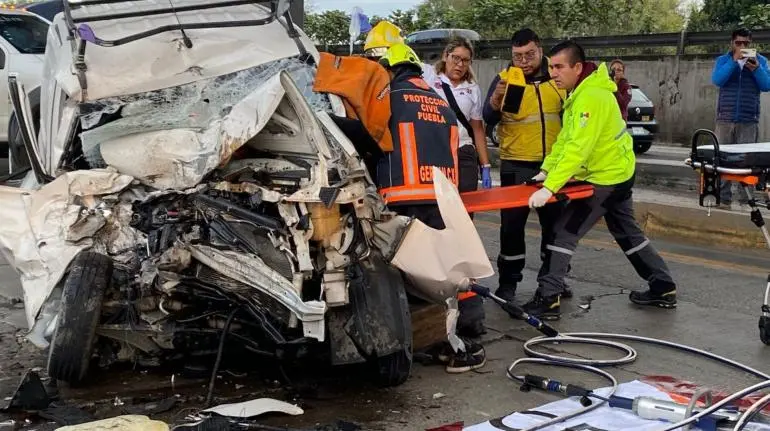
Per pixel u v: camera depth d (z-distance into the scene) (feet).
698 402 14.11
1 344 17.53
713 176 17.58
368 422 13.83
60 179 14.42
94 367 16.08
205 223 14.20
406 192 15.38
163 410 14.07
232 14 19.26
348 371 16.17
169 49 17.48
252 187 13.94
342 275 13.67
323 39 97.91
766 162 17.04
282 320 13.78
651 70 67.05
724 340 18.35
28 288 14.19
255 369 16.19
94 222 14.20
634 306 21.17
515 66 20.36
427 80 20.48
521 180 20.75
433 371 16.35
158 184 14.61
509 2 88.74
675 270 25.21
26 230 14.29
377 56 17.33
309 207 13.50
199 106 16.42
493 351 17.60
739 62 33.50
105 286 13.93
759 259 26.89
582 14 87.56
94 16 16.97
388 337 13.97
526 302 21.49
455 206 13.94
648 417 13.50
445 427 13.48
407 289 15.20
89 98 16.42
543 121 20.30
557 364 16.60
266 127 15.29
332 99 16.28
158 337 14.70
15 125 30.83
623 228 20.79
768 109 60.18
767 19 74.95
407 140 15.49
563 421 13.52
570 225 19.49
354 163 13.83
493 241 30.04
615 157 19.08
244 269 13.47
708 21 92.02
